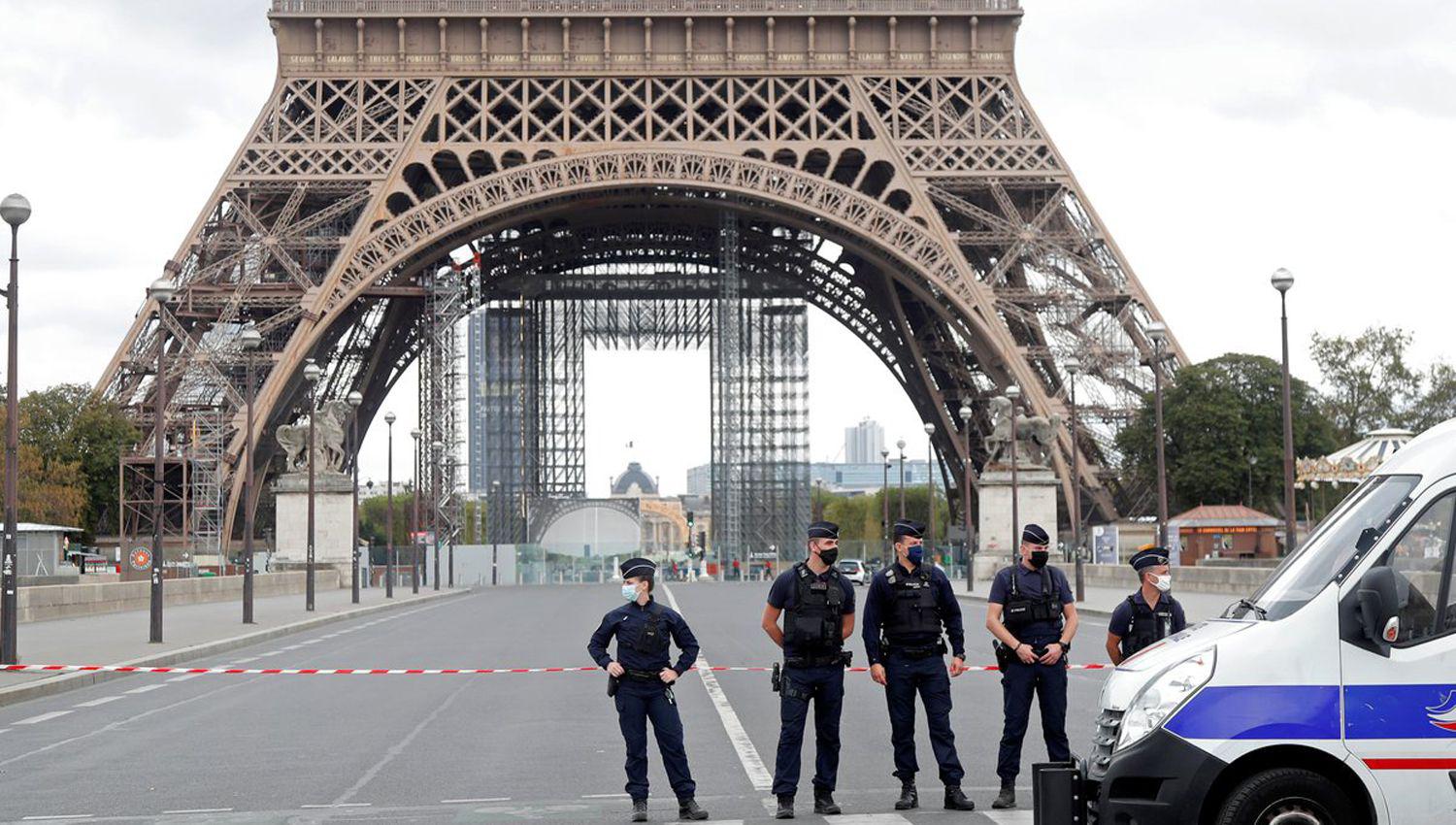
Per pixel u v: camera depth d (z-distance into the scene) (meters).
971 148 111.06
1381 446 85.25
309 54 111.81
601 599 99.69
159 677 40.22
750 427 154.62
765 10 113.19
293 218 113.75
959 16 113.12
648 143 110.50
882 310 144.25
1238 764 15.08
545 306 159.25
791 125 112.19
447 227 107.94
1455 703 14.84
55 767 24.31
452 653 49.22
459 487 140.12
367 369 134.62
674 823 19.16
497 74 112.25
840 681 19.58
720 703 32.75
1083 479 114.69
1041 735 26.88
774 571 147.12
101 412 131.75
